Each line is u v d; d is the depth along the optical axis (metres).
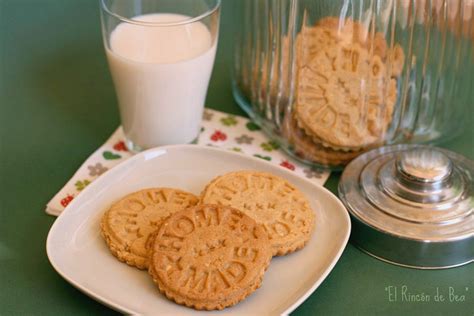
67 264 0.60
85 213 0.64
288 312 0.56
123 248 0.60
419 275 0.62
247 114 0.76
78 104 0.77
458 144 0.72
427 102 0.70
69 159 0.71
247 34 0.73
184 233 0.59
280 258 0.61
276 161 0.71
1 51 0.83
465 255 0.62
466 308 0.60
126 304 0.57
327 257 0.61
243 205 0.63
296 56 0.67
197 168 0.68
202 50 0.68
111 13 0.67
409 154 0.65
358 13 0.65
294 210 0.63
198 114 0.71
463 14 0.68
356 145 0.68
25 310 0.59
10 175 0.69
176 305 0.57
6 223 0.65
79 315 0.59
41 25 0.86
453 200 0.63
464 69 0.71
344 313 0.59
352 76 0.67
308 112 0.68
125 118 0.70
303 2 0.66
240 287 0.57
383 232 0.62
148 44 0.67
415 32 0.67
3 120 0.75
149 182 0.67
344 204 0.64
